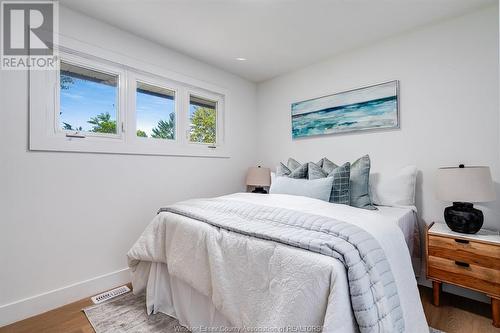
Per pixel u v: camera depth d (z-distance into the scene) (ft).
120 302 6.20
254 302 3.72
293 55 8.99
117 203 7.26
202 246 4.69
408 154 7.42
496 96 6.10
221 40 8.00
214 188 10.10
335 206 5.47
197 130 9.78
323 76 9.41
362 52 8.36
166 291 5.76
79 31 6.54
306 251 3.38
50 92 6.12
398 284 3.76
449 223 5.84
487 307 5.90
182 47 8.47
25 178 5.71
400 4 6.14
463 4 6.13
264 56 9.11
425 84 7.11
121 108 7.48
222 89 10.34
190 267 4.85
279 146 11.01
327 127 9.23
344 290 2.95
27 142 5.74
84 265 6.58
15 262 5.55
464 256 5.41
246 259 3.97
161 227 5.71
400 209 6.65
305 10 6.41
